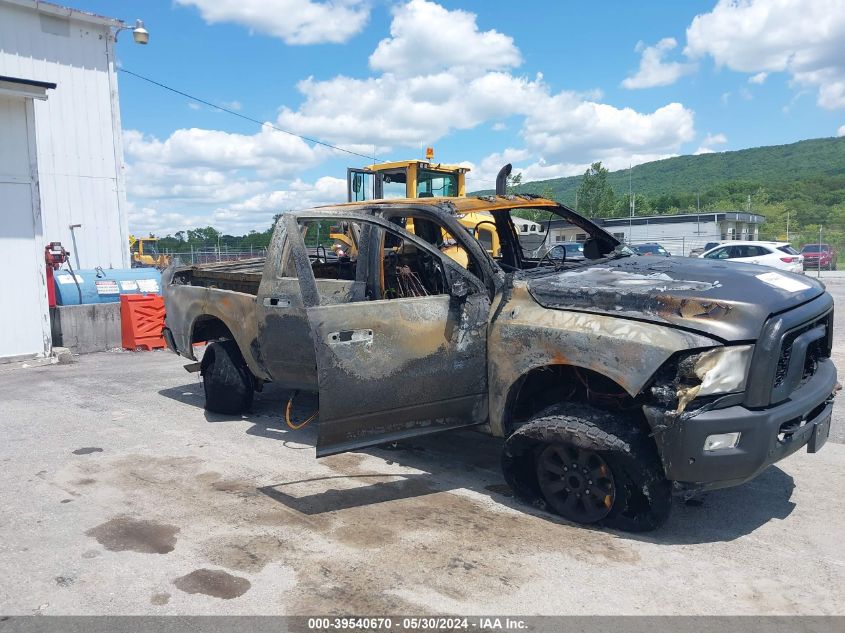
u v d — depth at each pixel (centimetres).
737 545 366
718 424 334
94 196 1495
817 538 374
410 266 546
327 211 454
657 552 358
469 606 304
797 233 4644
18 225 897
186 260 3020
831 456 512
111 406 677
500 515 408
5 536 377
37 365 910
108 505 421
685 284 383
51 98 1415
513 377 411
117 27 1498
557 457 400
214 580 328
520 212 590
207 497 436
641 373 348
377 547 363
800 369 364
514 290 425
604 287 390
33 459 511
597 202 6253
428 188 1248
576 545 366
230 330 592
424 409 422
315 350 383
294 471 486
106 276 1099
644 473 359
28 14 1375
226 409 629
